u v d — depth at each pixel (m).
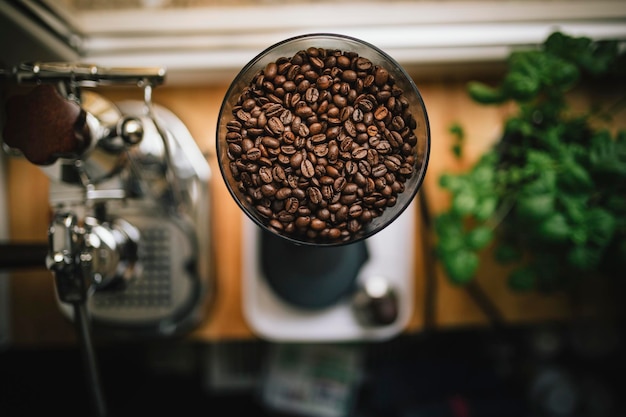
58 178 0.41
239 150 0.35
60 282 0.40
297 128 0.35
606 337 0.69
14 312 0.60
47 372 0.63
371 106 0.35
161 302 0.56
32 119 0.37
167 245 0.55
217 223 0.60
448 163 0.60
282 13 0.55
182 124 0.55
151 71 0.40
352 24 0.55
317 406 0.66
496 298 0.61
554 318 0.62
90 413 0.64
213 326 0.60
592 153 0.48
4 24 0.42
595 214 0.47
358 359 0.68
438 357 0.69
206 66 0.55
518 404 0.62
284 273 0.57
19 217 0.59
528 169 0.50
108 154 0.41
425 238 0.60
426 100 0.60
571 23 0.55
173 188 0.45
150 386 0.70
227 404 0.71
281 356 0.68
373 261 0.60
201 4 0.56
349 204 0.35
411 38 0.55
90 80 0.40
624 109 0.60
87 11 0.55
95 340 0.63
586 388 0.67
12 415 0.58
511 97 0.49
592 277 0.62
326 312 0.59
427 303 0.61
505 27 0.55
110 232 0.44
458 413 0.61
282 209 0.35
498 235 0.61
